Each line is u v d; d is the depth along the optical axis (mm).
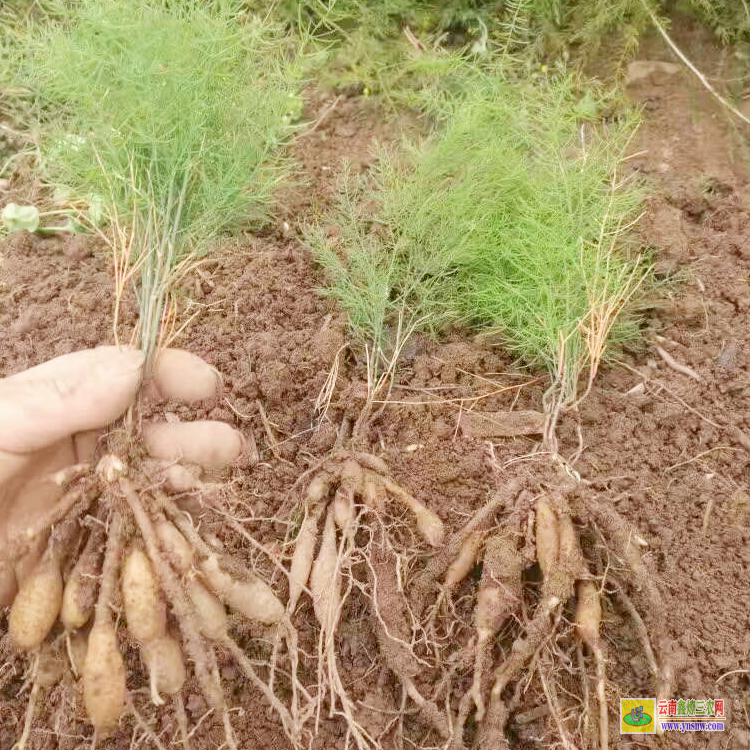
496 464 233
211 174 253
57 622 202
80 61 248
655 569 225
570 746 192
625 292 270
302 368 263
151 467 203
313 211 313
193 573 192
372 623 220
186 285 282
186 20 255
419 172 287
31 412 190
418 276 274
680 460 249
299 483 233
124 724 214
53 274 293
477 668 201
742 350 270
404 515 232
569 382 259
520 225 277
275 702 193
